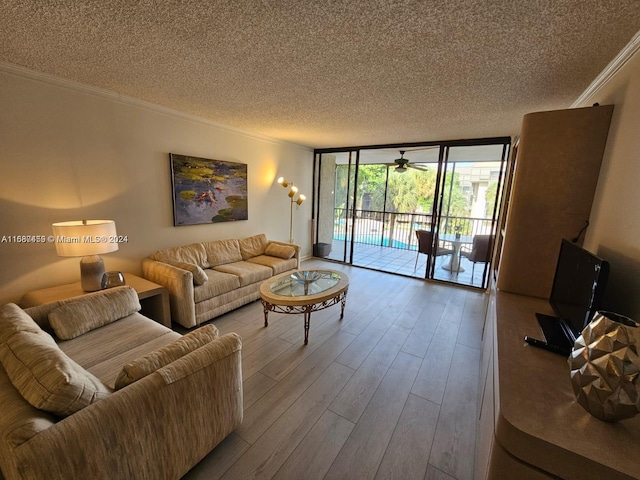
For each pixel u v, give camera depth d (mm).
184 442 1280
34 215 2307
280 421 1703
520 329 1597
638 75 1416
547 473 882
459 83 2146
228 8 1321
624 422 937
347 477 1384
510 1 1205
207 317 2855
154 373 1194
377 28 1453
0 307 1570
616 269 1460
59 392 977
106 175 2695
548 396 1062
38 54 1851
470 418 1759
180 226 3406
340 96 2498
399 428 1672
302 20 1402
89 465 967
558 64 1777
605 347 912
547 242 2035
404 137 4215
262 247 4293
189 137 3352
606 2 1182
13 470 879
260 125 3703
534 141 1980
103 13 1381
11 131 2133
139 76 2193
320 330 2826
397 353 2457
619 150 1570
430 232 4547
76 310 1828
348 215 5461
